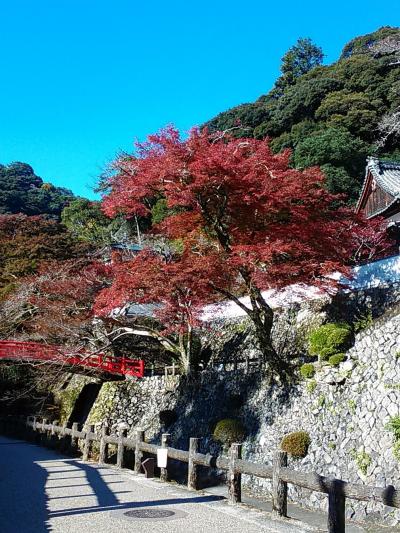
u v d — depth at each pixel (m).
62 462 13.87
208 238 13.09
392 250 18.80
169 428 16.73
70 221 43.44
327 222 12.58
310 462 10.77
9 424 22.92
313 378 12.25
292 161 34.41
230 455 8.06
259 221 12.40
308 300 15.45
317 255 12.28
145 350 21.52
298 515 9.19
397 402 9.56
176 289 12.44
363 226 14.54
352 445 10.09
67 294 19.94
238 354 16.84
